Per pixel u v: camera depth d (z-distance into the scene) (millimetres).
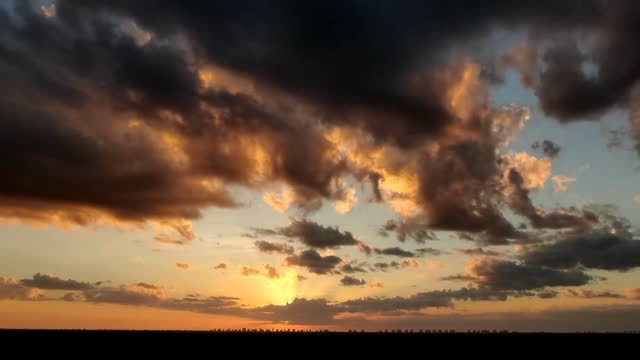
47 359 113938
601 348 166750
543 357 135875
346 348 166500
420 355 141500
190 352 140625
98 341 178500
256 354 139000
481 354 143375
